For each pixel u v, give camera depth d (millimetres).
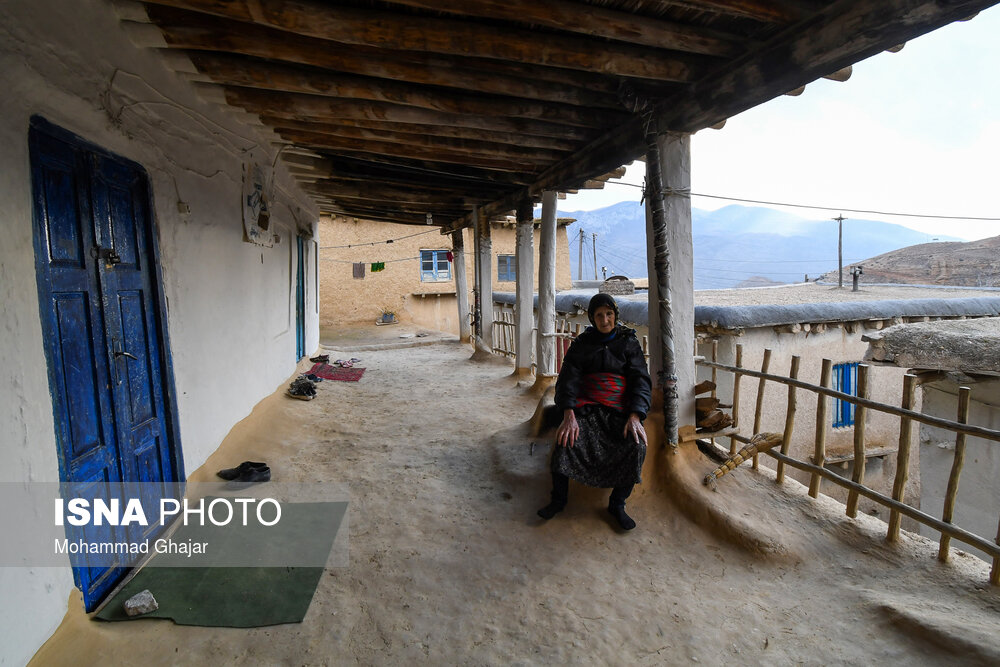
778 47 2713
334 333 15484
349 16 2648
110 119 2643
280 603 2469
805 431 7445
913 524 7434
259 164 5141
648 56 3059
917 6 2082
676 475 3410
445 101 3688
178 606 2418
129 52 2834
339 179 7668
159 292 3121
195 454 3611
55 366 2127
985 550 2422
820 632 2277
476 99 3738
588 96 3619
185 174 3520
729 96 3016
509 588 2635
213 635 2242
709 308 7004
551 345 6672
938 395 4141
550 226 6387
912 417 2732
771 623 2357
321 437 4988
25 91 1998
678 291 3660
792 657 2152
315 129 4707
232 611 2400
